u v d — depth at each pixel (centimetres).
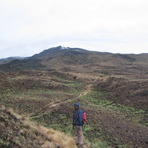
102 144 1288
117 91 4197
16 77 5588
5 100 2998
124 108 3020
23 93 3962
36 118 2070
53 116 2148
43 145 755
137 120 2342
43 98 3488
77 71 10594
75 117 934
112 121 2098
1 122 791
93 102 3569
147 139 1567
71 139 960
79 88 5106
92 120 1975
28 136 784
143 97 3388
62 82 5831
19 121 905
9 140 670
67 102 3178
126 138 1545
